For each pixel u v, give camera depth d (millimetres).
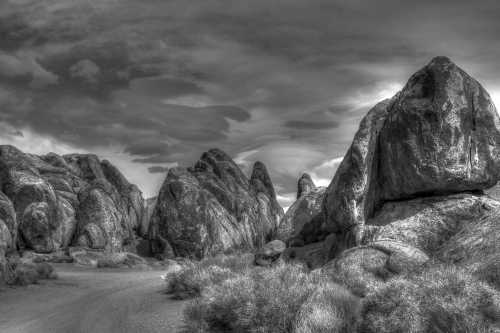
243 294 10469
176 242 49438
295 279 11391
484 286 7465
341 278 11859
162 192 52594
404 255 12484
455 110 14508
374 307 7949
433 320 6922
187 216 50094
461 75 15133
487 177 14664
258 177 89750
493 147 14773
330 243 18734
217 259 23031
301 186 66312
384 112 17203
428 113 14672
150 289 19766
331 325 7906
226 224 52281
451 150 14406
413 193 15570
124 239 52250
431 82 15188
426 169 14648
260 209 75812
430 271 8773
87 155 68062
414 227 14414
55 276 25812
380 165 16625
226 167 75625
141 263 40656
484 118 14859
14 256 34969
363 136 17266
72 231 46094
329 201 18156
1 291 19922
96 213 47719
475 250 10258
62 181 54844
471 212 14078
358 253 13422
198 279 16406
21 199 41844
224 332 10102
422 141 14750
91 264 38594
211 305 10898
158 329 11055
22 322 13656
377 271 12359
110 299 17406
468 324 6570
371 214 16750
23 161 46375
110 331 11359
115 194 57938
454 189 14914
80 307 15852
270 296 9805
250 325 9383
